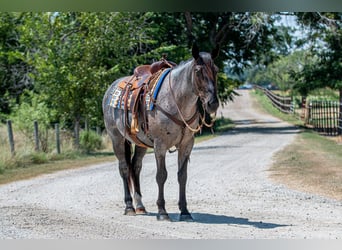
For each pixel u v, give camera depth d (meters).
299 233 9.14
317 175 16.09
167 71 10.26
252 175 16.59
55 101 25.78
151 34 35.66
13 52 29.11
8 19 32.50
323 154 22.14
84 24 26.88
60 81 25.31
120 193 13.88
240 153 23.69
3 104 33.50
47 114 26.02
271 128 42.44
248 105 80.56
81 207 11.97
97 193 13.89
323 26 40.72
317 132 36.31
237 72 46.69
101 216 10.94
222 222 10.20
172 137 10.06
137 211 11.19
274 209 11.48
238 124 49.16
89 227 9.81
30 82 33.16
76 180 16.34
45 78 25.56
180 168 10.41
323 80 40.69
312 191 13.62
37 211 11.45
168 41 42.50
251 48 45.06
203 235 9.09
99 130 29.28
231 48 45.66
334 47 40.78
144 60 32.25
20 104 31.22
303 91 42.38
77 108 25.77
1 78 33.22
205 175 16.80
